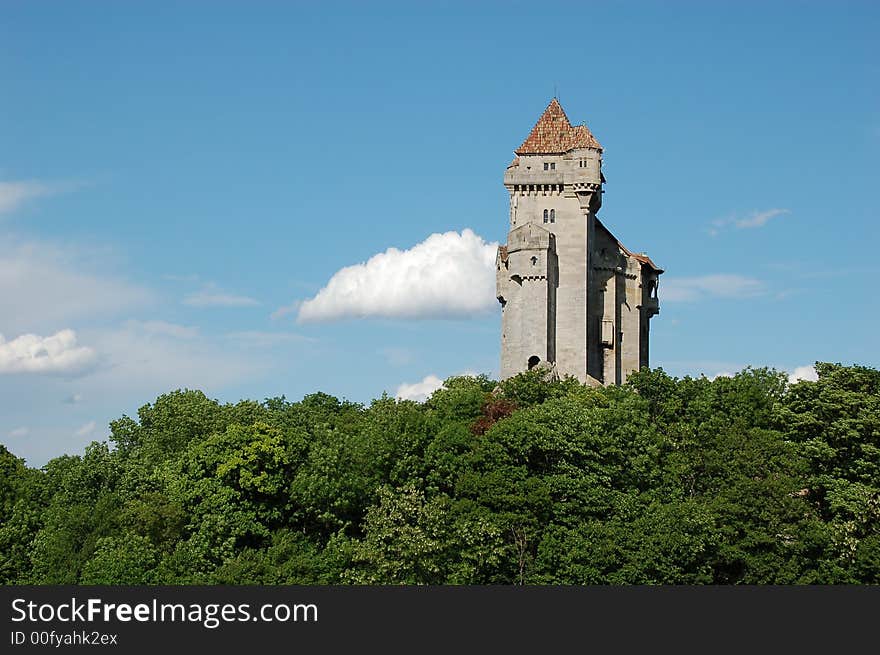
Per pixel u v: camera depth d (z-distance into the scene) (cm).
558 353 18638
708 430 12112
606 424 11806
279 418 15662
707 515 10544
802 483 11131
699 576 10288
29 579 10631
